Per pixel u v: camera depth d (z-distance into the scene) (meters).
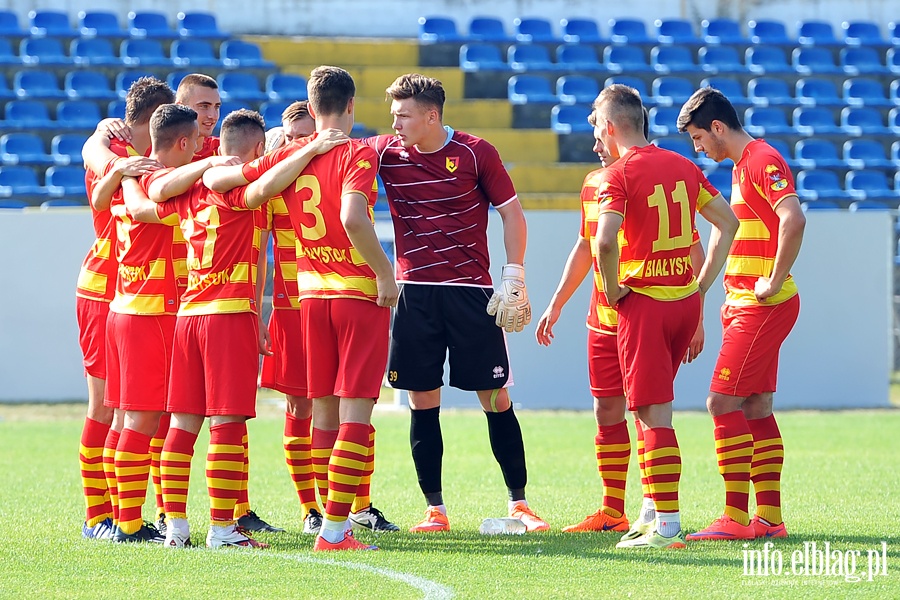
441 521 22.19
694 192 20.11
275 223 21.98
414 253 22.23
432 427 22.47
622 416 22.20
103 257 21.56
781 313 20.67
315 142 19.28
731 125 21.19
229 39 75.94
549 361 48.09
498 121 74.44
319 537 19.41
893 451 35.75
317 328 20.02
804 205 67.69
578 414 46.34
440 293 22.09
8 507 24.64
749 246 20.81
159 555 18.64
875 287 49.91
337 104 19.75
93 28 75.88
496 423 22.61
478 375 22.17
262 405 48.56
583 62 79.56
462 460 33.88
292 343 21.94
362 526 22.34
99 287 21.47
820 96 78.44
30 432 39.78
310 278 20.05
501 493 27.59
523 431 40.97
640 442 20.48
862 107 76.81
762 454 21.08
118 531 20.34
